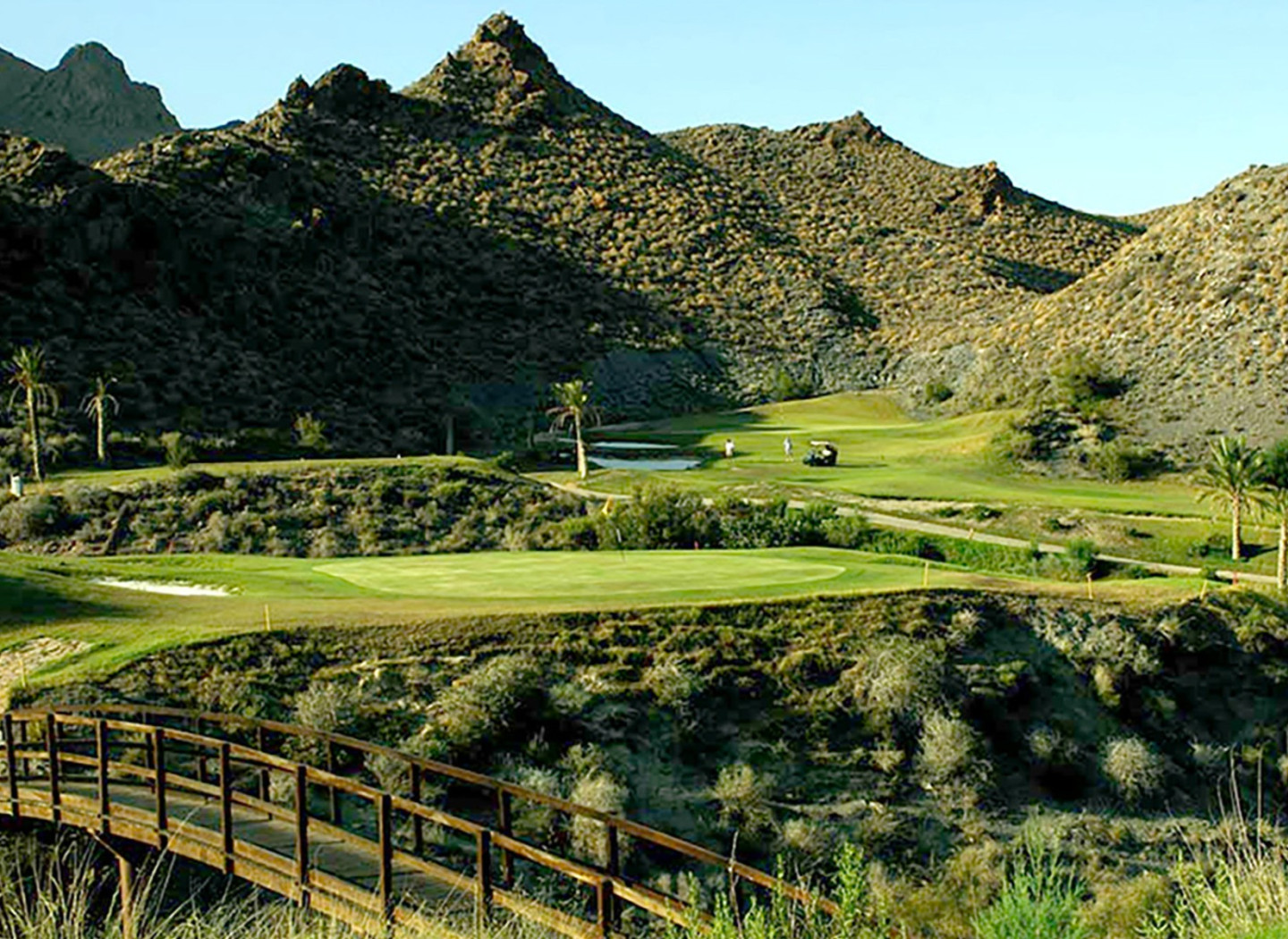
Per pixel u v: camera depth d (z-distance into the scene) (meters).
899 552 61.34
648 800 27.39
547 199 158.75
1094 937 10.22
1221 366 95.44
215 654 30.70
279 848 15.47
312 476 66.75
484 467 71.00
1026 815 28.69
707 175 183.75
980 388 113.69
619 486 81.00
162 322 92.31
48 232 90.50
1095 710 33.47
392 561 47.22
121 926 10.74
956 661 33.81
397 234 133.50
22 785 19.75
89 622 32.88
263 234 111.06
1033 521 67.38
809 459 88.50
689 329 137.12
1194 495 77.25
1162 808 29.89
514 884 13.60
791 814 27.53
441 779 26.69
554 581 40.16
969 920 12.46
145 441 76.56
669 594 36.97
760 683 31.77
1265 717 34.97
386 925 11.35
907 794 28.78
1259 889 7.79
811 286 149.88
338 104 164.50
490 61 191.75
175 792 19.47
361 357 105.50
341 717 28.28
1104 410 94.25
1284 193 109.75
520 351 121.75
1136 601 38.25
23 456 70.56
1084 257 172.25
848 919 8.05
